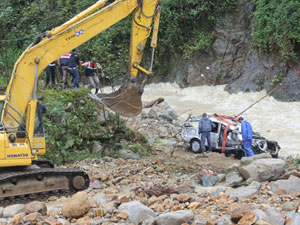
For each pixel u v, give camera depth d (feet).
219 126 50.24
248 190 26.68
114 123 48.93
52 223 21.63
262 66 85.76
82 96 48.16
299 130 63.57
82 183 29.76
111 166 40.16
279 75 80.38
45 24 74.90
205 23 101.55
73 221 23.02
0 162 26.99
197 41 101.04
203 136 49.19
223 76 94.99
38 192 28.45
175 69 103.71
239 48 94.79
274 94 80.53
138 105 31.83
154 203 25.08
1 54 63.87
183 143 54.19
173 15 103.50
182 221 20.71
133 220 21.79
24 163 27.63
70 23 29.12
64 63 53.52
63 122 44.11
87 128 46.03
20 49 68.28
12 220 22.49
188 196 25.54
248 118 71.26
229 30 96.89
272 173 29.78
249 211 20.63
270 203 24.20
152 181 33.40
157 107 68.69
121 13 30.30
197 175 34.83
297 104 75.77
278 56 81.15
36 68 28.30
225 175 31.35
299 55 78.89
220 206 23.59
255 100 82.17
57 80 57.52
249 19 94.99
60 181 29.22
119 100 31.65
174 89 101.76
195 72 98.94
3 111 27.71
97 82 55.62
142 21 30.91
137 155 45.60
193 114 75.82
